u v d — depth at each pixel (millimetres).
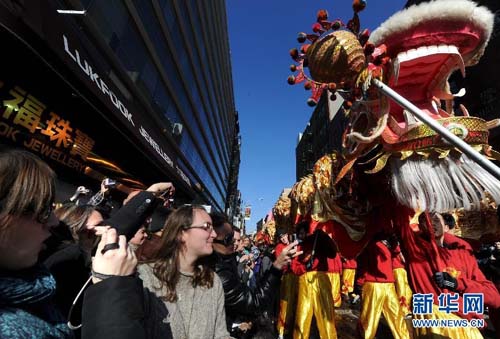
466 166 1857
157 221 2209
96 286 979
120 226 1318
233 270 2545
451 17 1894
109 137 8672
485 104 13039
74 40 5137
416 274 2617
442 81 2088
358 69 1959
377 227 2846
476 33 1970
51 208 961
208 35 26812
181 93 19406
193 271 1765
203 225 1773
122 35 10609
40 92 5664
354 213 2783
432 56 1956
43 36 4082
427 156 1856
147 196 1451
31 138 5793
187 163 21828
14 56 4738
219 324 1733
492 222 2826
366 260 4051
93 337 896
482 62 13305
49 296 939
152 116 13695
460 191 1821
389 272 4039
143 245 2137
